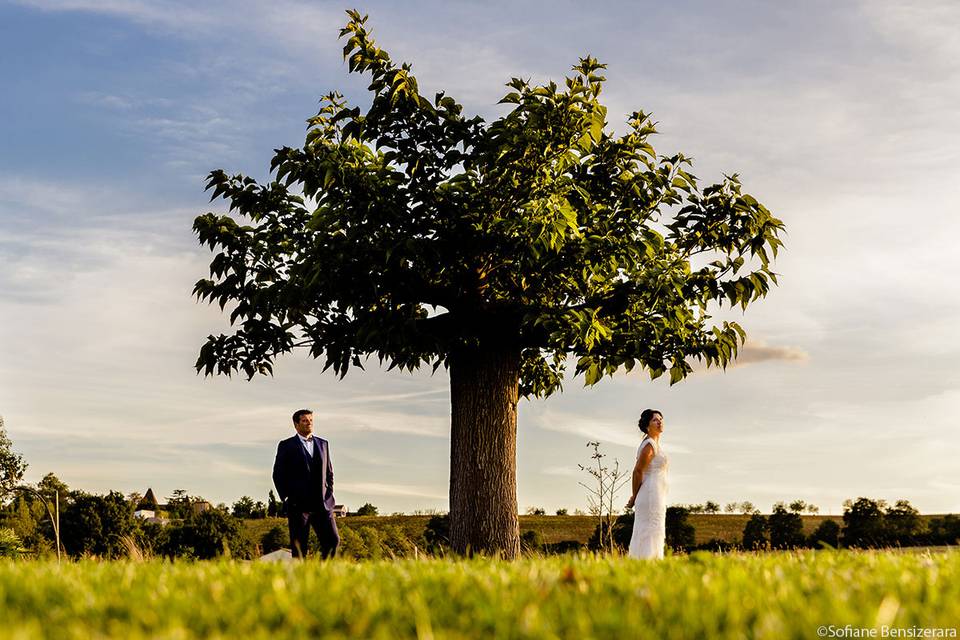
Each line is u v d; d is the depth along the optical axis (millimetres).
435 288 13445
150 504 114562
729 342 13555
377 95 12383
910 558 6148
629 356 13180
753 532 47719
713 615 3660
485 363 13875
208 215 14289
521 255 12469
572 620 3605
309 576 4965
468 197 12469
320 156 12617
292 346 14047
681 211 13508
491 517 13461
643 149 13297
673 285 12500
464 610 3947
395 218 12211
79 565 6430
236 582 4852
